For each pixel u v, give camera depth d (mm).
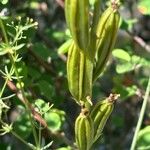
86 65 225
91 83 229
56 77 383
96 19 222
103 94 446
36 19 433
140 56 382
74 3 210
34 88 353
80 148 235
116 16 222
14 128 326
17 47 254
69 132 415
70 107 424
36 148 268
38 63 372
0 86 337
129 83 377
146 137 331
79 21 214
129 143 517
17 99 335
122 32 415
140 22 540
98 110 234
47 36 425
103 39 224
